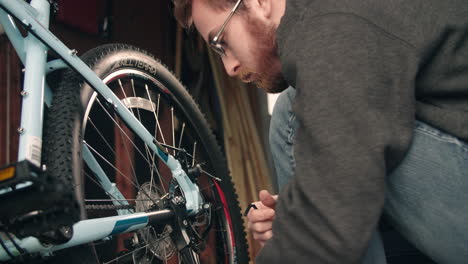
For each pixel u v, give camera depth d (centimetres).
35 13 81
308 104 59
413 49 59
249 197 215
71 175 73
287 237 60
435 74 63
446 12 62
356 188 55
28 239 66
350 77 57
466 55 63
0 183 49
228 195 126
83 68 83
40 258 71
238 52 76
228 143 216
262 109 235
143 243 98
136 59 104
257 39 73
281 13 71
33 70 76
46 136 77
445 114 65
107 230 79
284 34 64
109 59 95
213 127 220
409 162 65
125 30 194
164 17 214
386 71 58
